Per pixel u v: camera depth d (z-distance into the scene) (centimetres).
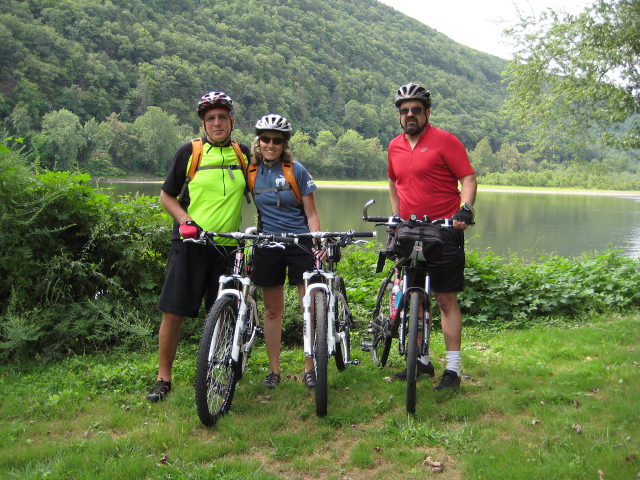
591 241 2406
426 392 332
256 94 15150
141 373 353
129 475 231
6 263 397
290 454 255
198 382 272
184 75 13938
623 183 10900
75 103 11244
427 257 314
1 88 9950
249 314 332
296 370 383
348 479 235
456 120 16762
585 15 1117
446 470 241
